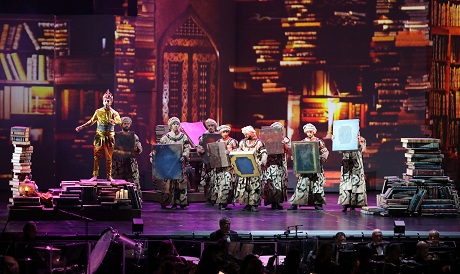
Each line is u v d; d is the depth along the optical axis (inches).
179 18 1117.1
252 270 572.7
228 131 954.7
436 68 1125.7
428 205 916.6
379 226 835.4
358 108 1129.4
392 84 1123.9
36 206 850.1
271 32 1138.7
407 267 653.9
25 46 1076.5
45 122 1077.8
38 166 1077.1
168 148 939.3
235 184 949.2
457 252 735.1
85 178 1077.1
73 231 778.2
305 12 1131.3
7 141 1075.3
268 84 1141.1
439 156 938.7
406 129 1122.0
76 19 1077.1
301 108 1136.2
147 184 1091.3
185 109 1125.7
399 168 1123.9
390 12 1122.0
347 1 1127.0
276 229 802.8
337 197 1074.1
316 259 641.6
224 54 1139.3
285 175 953.5
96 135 891.4
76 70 1078.4
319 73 1133.7
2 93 1074.1
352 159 934.4
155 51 1106.7
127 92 1091.3
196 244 723.4
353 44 1128.2
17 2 1085.8
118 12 1100.5
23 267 663.1
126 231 783.1
